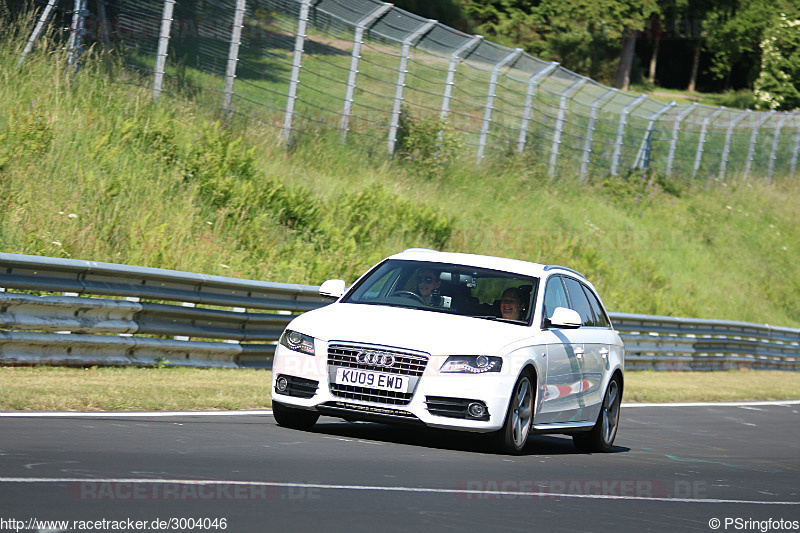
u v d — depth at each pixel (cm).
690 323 8612
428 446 3188
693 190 13538
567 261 9694
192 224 6619
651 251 11412
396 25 9575
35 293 4597
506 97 10681
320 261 6919
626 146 12588
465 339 3080
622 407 5500
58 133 6725
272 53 8744
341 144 9106
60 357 4197
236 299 5050
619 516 2322
